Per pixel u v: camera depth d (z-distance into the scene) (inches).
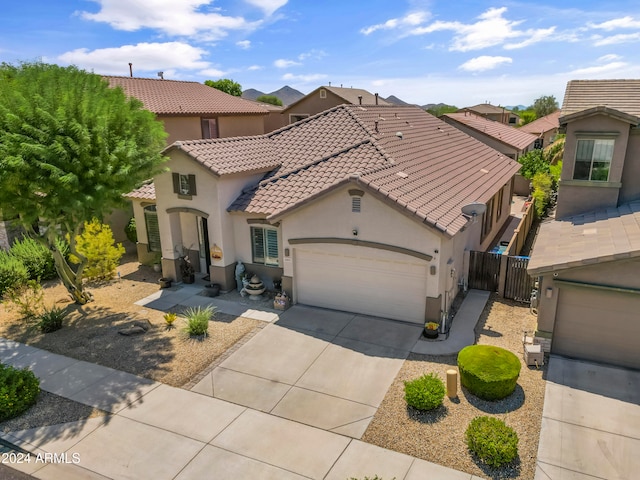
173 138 1137.4
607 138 602.5
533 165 1469.0
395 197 542.9
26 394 437.1
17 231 884.6
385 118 937.5
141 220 829.8
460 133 1195.3
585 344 493.4
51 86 556.4
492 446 347.6
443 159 848.3
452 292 618.5
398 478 343.3
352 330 574.2
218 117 1275.8
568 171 633.6
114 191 557.9
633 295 458.3
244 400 442.6
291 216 620.1
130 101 641.0
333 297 632.4
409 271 571.5
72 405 441.7
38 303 672.4
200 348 541.6
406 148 796.6
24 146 488.7
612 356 484.4
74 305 679.1
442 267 554.3
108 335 580.7
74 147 520.1
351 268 607.5
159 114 1060.5
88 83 605.6
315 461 363.3
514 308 633.6
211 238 689.6
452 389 432.8
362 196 564.7
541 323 500.7
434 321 565.3
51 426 412.2
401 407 424.2
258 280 677.9
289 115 2026.3
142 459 370.0
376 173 606.9
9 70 573.6
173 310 651.5
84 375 492.1
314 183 673.6
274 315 622.5
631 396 431.2
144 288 740.0
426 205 569.9
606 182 616.1
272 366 499.5
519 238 860.6
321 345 540.4
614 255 445.1
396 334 561.3
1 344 564.7
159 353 533.0
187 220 757.3
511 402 426.0
